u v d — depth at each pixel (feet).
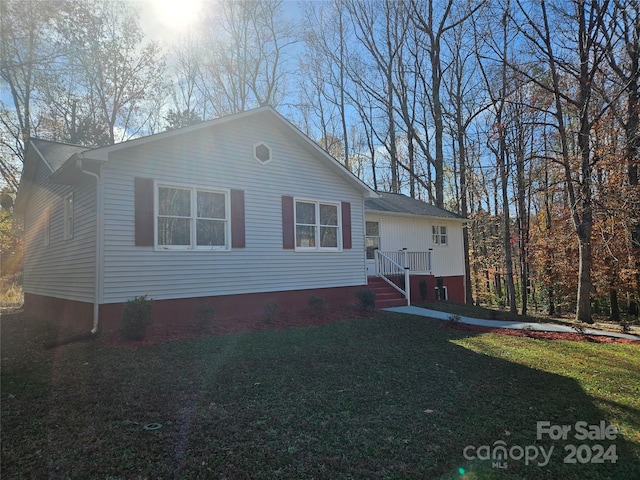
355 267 39.78
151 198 26.61
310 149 36.40
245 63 89.76
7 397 14.12
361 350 22.30
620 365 21.40
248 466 9.91
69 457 10.15
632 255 45.96
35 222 42.42
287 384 16.25
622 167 45.73
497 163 52.70
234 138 31.32
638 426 13.37
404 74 83.20
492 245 90.63
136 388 15.12
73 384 15.47
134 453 10.39
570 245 53.16
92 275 25.43
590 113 43.91
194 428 11.96
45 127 74.08
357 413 13.57
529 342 26.96
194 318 26.40
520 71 41.29
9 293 63.41
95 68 73.87
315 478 9.52
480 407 14.61
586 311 39.70
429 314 36.86
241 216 31.19
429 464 10.41
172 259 27.37
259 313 31.78
